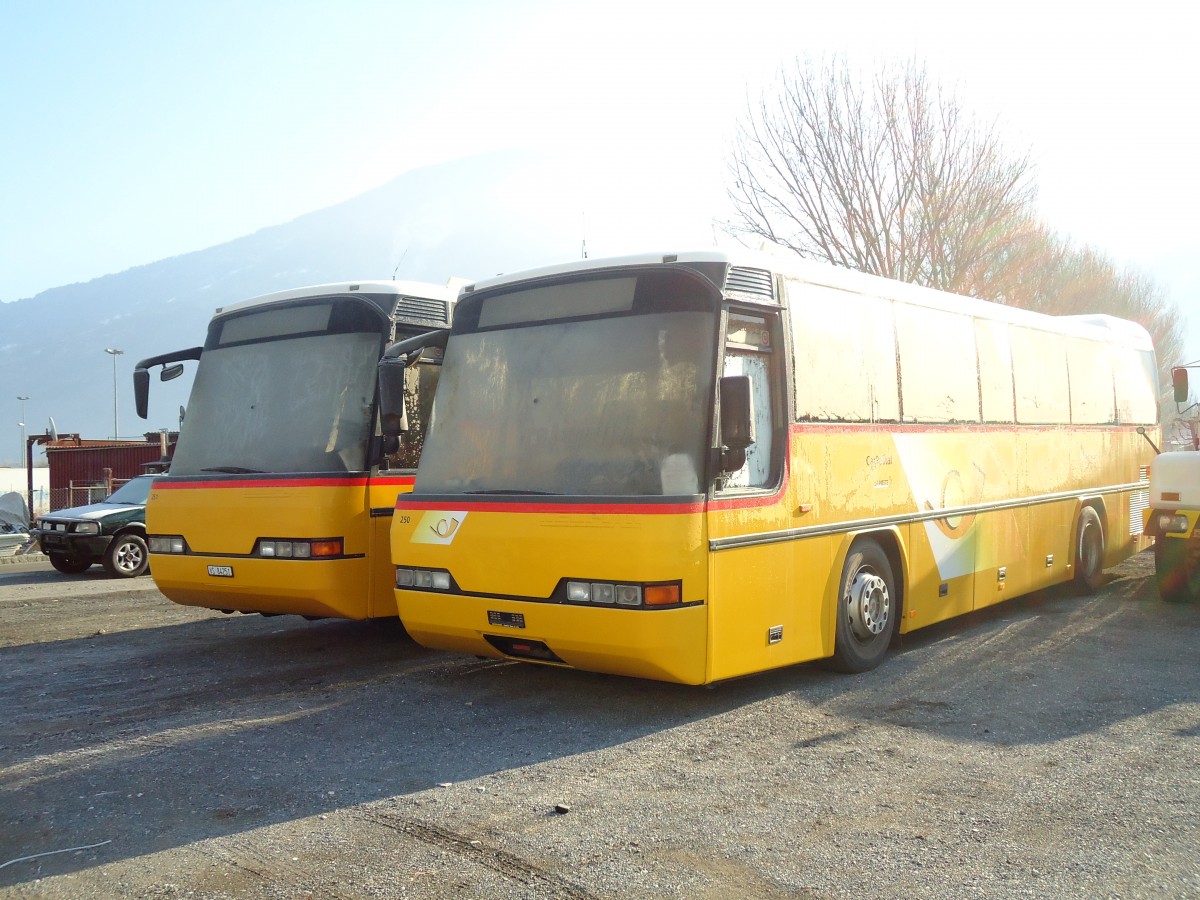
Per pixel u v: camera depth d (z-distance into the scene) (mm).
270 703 7730
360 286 9414
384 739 6691
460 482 7453
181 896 4301
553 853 4707
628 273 7176
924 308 9406
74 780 5906
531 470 7145
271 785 5766
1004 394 10656
